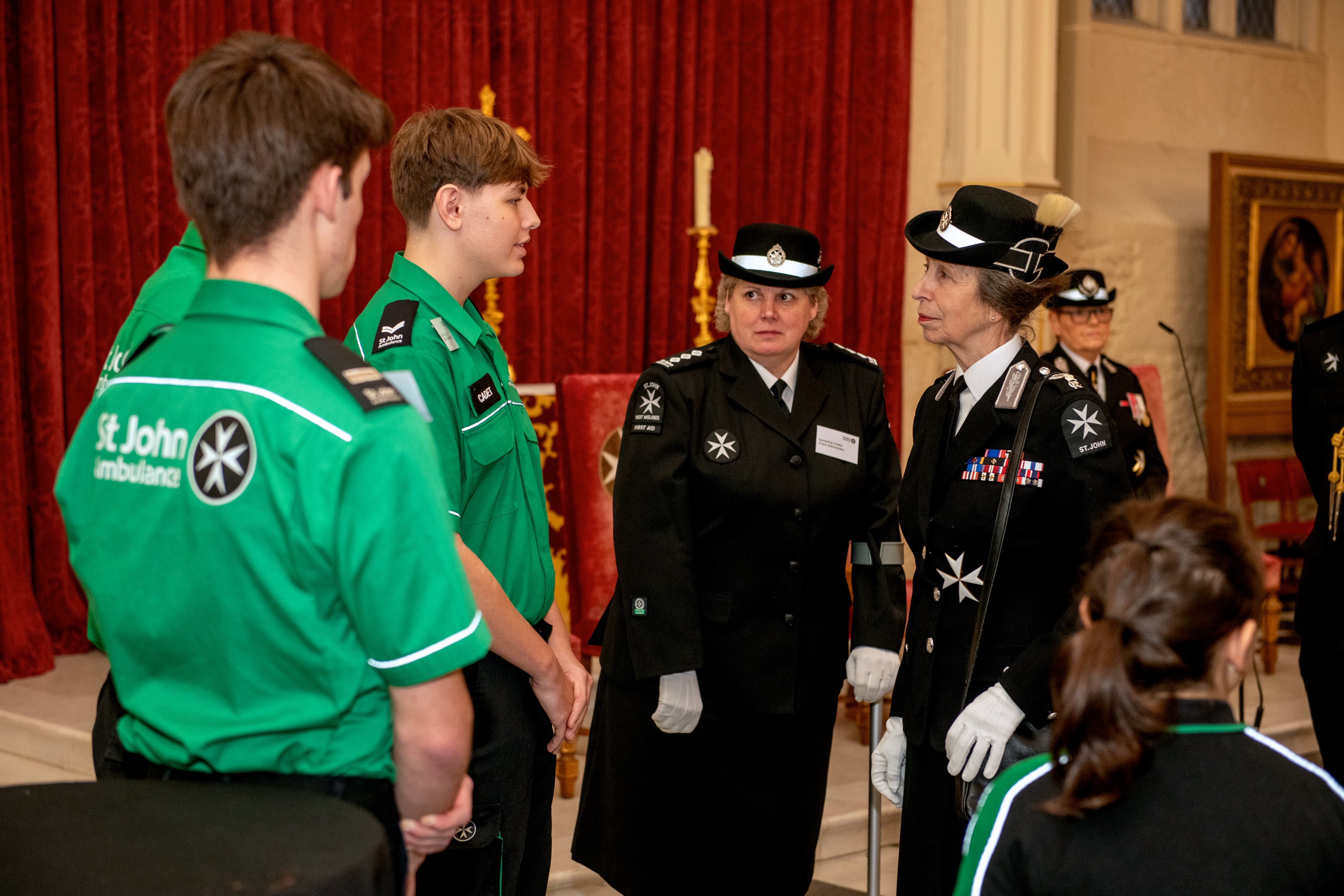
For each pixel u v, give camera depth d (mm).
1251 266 6750
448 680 1195
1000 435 1915
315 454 1128
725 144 5477
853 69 5781
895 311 5953
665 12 5250
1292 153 7934
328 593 1154
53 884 923
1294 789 1072
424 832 1242
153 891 915
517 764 1784
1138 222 6953
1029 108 5938
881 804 2586
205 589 1159
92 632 1367
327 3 4543
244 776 1190
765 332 2262
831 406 2367
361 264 4664
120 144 4289
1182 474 7188
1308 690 2838
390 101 4730
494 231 1860
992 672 1898
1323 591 2768
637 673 2203
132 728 1251
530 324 5070
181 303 1520
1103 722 1068
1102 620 1114
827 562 2334
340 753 1191
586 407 3623
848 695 4094
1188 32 7555
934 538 1982
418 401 1431
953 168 6070
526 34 4957
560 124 5105
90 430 1264
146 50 4254
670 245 5406
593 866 2406
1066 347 4355
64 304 4258
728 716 2277
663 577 2205
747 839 2309
